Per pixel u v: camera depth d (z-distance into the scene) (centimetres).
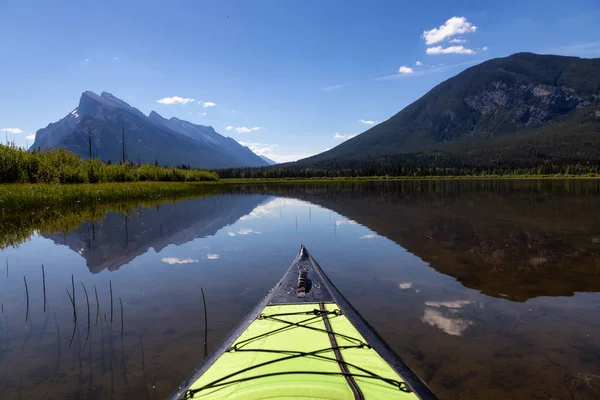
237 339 553
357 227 1855
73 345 634
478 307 803
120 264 1155
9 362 581
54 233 1620
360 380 433
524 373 555
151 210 2544
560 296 872
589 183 7425
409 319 741
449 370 566
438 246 1404
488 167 16888
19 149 3344
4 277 1024
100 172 4281
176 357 594
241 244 1454
